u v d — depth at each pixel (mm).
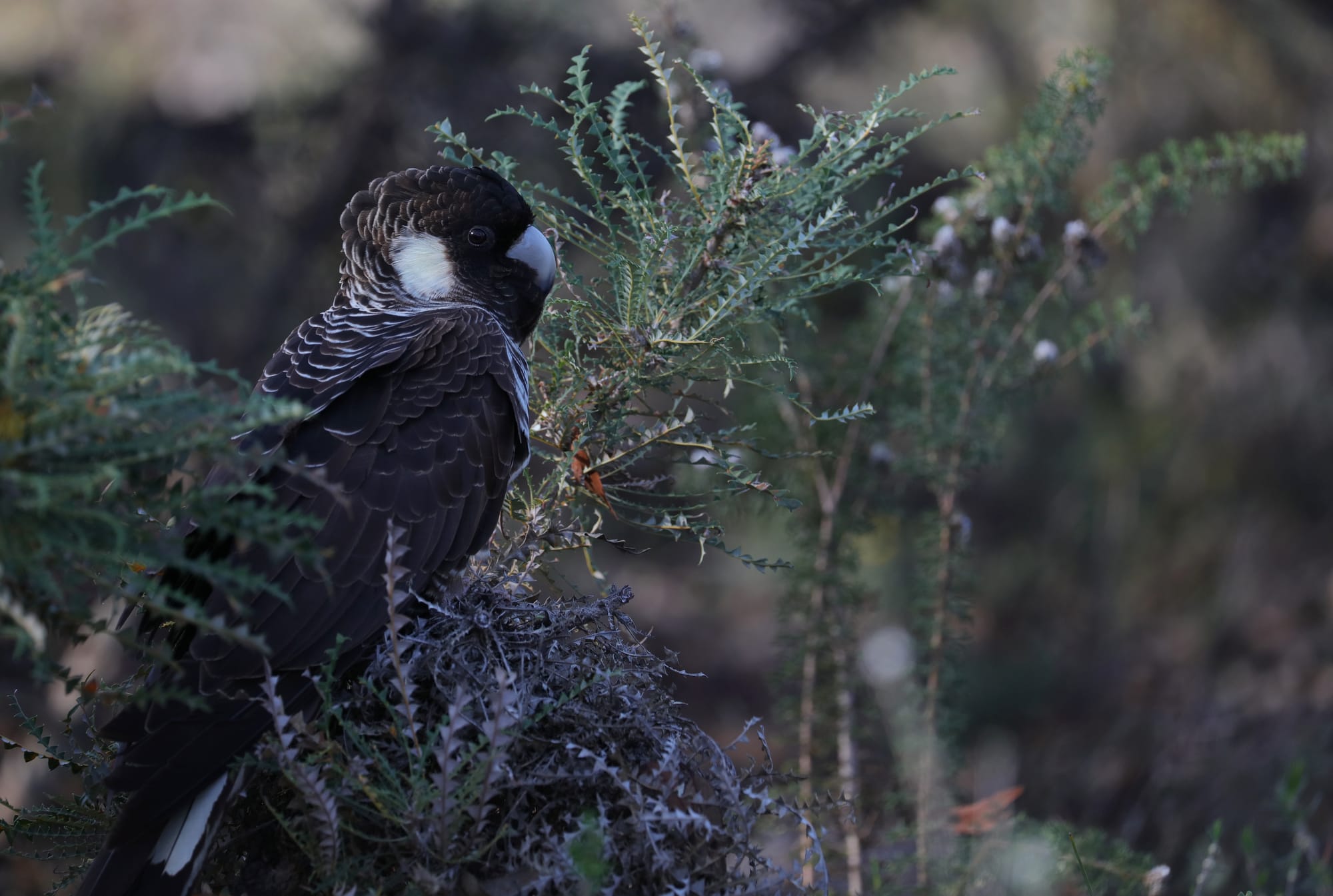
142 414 3416
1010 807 12375
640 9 12211
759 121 14227
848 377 9359
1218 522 19078
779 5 14406
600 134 5707
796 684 9250
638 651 5340
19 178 13555
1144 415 19219
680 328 5730
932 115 15242
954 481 8844
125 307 13672
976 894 8109
